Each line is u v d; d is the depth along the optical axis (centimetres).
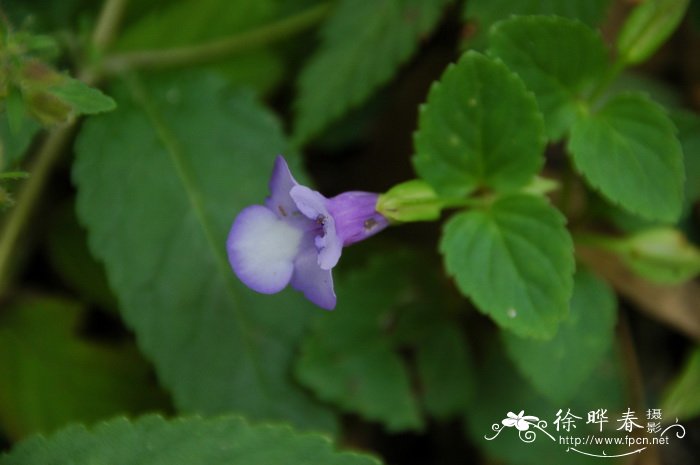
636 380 33
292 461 30
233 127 33
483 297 30
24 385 33
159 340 32
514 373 33
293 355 32
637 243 32
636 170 31
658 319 34
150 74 33
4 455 30
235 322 32
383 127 35
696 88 34
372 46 33
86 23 33
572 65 31
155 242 32
